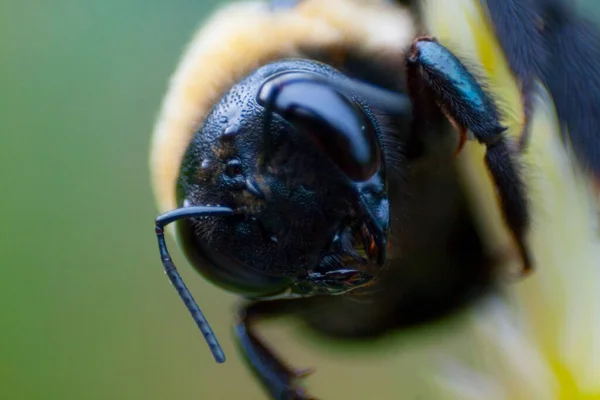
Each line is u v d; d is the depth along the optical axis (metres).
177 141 0.06
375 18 0.06
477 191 0.06
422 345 0.06
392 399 0.07
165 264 0.06
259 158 0.06
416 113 0.06
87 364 0.08
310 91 0.06
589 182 0.06
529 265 0.06
